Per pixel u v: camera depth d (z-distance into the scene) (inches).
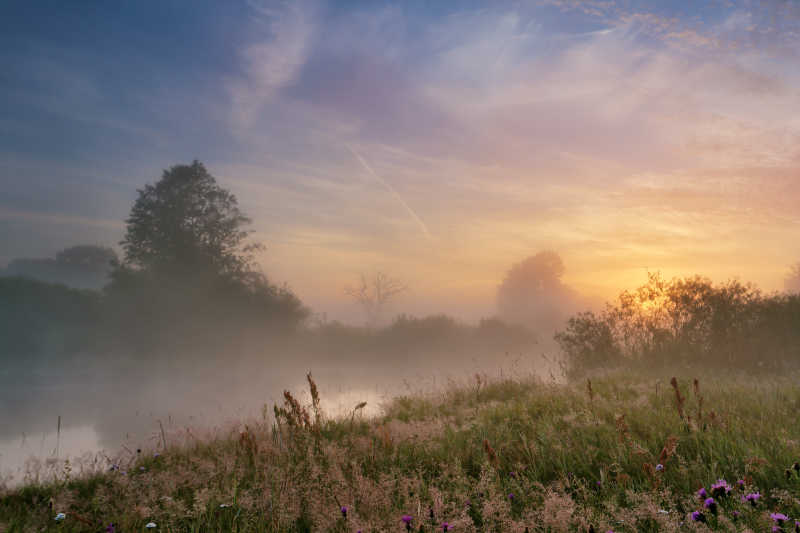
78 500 157.9
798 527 83.3
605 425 183.2
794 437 152.4
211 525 121.1
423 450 179.9
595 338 517.0
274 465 165.2
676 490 119.9
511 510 116.2
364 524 110.0
